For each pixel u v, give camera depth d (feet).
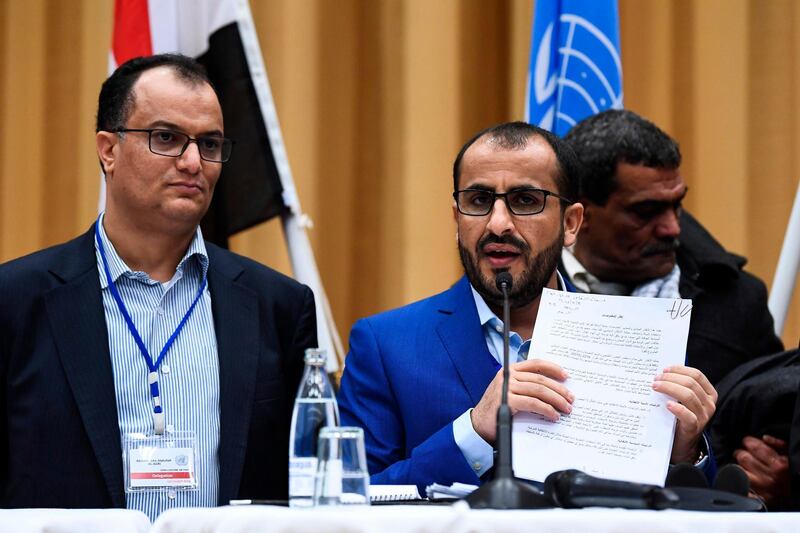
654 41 19.80
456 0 19.47
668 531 6.23
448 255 19.24
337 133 19.53
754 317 13.91
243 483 10.36
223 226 14.32
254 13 19.49
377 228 19.42
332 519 6.08
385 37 19.60
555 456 8.33
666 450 8.23
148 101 10.50
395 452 10.59
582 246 13.64
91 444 9.95
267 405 10.60
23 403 10.09
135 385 10.39
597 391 8.58
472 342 10.68
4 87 19.63
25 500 9.88
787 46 19.42
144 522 7.16
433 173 19.31
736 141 19.47
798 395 10.15
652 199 13.11
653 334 8.73
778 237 19.30
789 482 11.11
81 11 19.56
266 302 11.09
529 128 10.54
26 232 19.47
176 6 14.38
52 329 10.28
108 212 10.93
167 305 10.80
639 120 13.46
